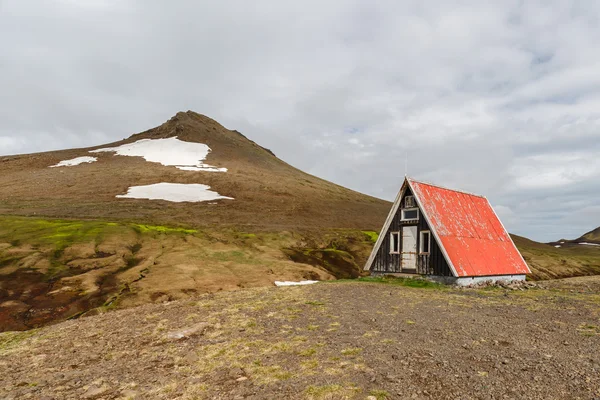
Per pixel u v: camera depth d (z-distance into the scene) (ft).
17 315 72.64
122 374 35.65
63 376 36.24
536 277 154.10
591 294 78.23
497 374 30.48
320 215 248.52
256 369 34.22
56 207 195.62
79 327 56.59
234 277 105.29
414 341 40.42
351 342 40.83
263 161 449.89
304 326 48.73
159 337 47.65
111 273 100.99
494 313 54.80
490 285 91.09
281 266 123.34
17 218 155.74
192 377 33.47
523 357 34.55
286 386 29.86
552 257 213.66
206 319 54.70
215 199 247.29
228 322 52.42
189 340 45.42
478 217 108.68
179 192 255.70
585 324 47.37
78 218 171.73
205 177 305.32
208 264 116.67
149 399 29.35
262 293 76.79
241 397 28.48
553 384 28.25
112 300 81.25
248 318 54.24
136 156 376.07
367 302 64.13
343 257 152.35
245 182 302.86
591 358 33.91
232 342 43.19
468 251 92.48
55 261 106.52
